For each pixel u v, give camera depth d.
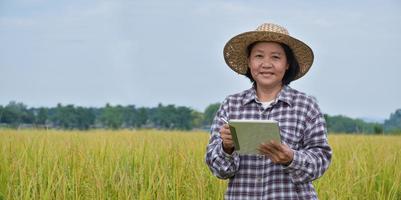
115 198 9.59
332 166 12.44
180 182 10.23
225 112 5.77
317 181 10.66
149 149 12.94
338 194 10.15
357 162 11.81
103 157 11.91
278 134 5.05
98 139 15.31
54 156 11.49
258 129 5.06
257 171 5.53
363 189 10.59
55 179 10.05
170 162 11.42
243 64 6.02
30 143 12.61
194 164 11.18
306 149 5.53
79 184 9.59
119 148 13.28
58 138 15.69
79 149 11.81
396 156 12.48
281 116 5.57
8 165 10.72
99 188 9.28
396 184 10.43
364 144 16.08
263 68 5.59
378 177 11.38
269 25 5.67
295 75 5.75
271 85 5.62
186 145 14.34
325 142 5.52
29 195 9.12
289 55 5.67
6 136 13.88
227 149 5.43
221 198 10.00
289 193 5.46
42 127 16.77
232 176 5.61
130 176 10.38
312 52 5.69
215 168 5.54
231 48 5.92
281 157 5.18
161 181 9.97
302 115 5.54
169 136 18.23
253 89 5.72
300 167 5.27
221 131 5.33
